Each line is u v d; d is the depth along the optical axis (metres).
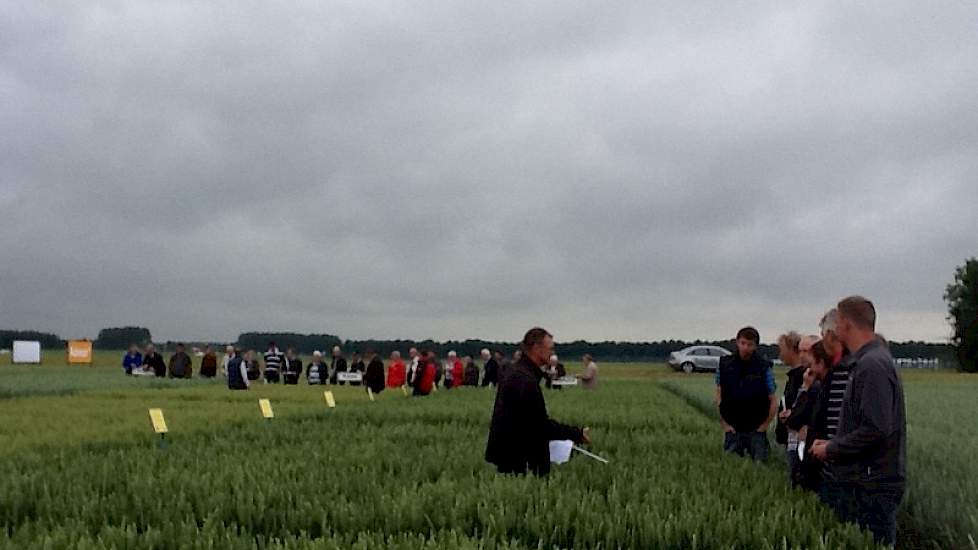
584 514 7.70
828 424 8.74
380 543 6.76
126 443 14.59
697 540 7.21
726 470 10.64
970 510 9.34
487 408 23.73
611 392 36.91
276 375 43.31
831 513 7.71
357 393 33.97
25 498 8.74
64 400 27.62
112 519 8.07
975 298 92.50
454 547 6.52
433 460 11.45
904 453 7.33
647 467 11.14
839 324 7.56
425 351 32.19
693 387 39.69
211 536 6.77
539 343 9.48
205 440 15.27
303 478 9.65
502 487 8.52
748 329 12.86
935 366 100.06
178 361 43.53
